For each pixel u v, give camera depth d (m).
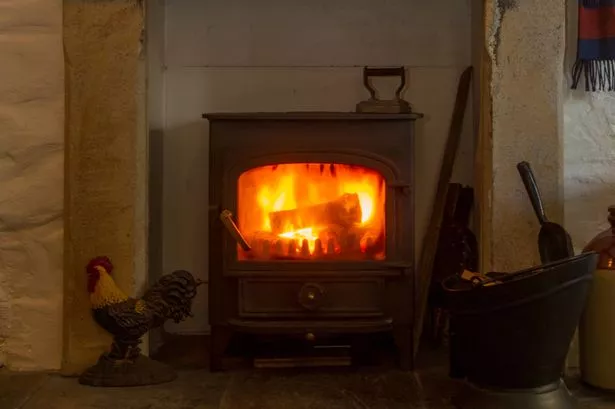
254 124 2.17
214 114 2.16
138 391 2.02
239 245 2.17
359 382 2.09
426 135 2.64
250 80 2.63
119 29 2.15
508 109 2.16
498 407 1.81
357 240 2.18
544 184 2.16
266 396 1.97
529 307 1.74
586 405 1.91
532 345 1.77
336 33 2.63
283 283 2.15
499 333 1.78
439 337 2.47
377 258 2.18
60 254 2.24
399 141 2.16
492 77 2.16
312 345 2.31
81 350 2.17
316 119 2.16
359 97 2.63
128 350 2.09
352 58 2.63
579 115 2.27
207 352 2.41
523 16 2.15
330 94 2.63
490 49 2.16
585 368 2.03
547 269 1.75
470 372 1.88
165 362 2.29
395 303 2.17
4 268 2.25
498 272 2.04
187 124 2.63
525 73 2.16
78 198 2.16
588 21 2.21
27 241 2.25
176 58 2.62
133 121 2.16
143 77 2.20
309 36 2.63
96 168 2.16
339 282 2.15
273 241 2.18
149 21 2.36
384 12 2.63
